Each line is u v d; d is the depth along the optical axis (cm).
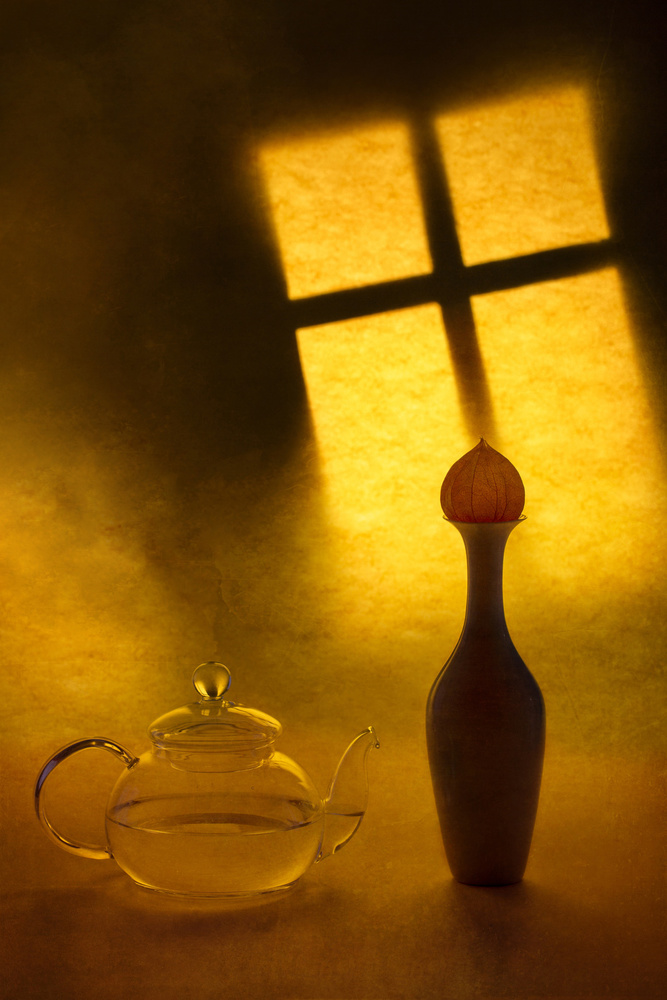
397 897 103
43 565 160
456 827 103
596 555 157
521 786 102
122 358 161
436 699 103
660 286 157
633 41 157
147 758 101
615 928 99
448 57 159
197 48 161
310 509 160
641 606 156
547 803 123
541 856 110
